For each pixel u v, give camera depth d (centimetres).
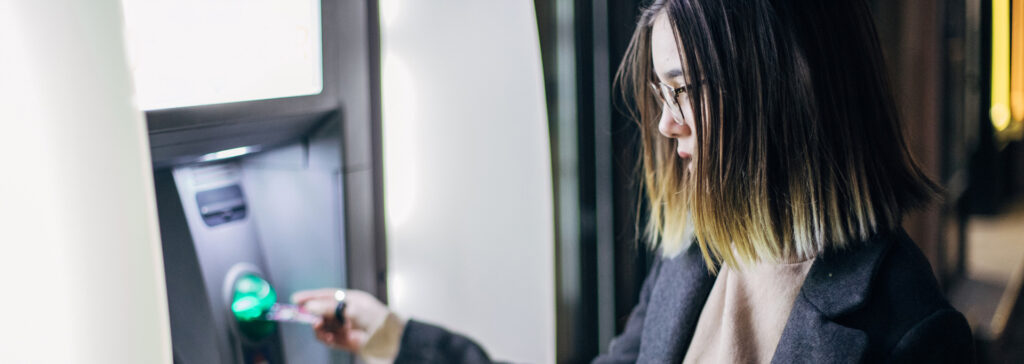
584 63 184
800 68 94
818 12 94
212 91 107
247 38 112
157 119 100
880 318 97
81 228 63
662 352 115
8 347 60
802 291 101
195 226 126
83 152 63
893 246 99
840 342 95
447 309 171
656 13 103
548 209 179
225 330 130
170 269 122
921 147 341
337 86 129
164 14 100
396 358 144
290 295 140
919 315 95
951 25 402
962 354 94
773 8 93
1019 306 414
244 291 133
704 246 105
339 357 143
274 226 137
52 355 62
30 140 60
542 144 175
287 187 135
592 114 189
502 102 167
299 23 120
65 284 63
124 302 66
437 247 167
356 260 138
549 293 183
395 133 157
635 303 206
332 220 134
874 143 99
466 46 161
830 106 95
